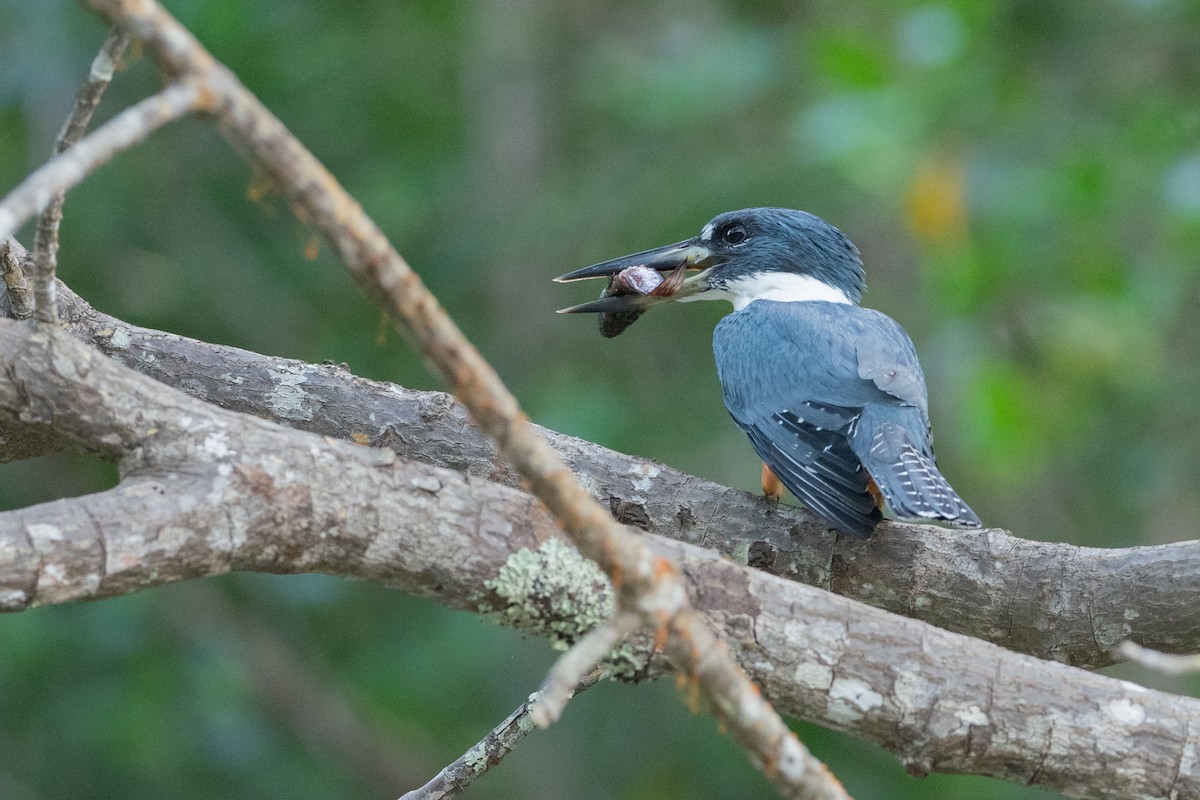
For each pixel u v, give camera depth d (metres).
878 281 13.85
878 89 11.27
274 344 13.82
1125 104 11.95
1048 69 11.96
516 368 14.31
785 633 4.95
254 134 3.33
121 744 12.39
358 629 14.31
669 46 14.41
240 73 13.78
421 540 4.81
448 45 15.81
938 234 11.17
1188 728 4.93
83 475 13.27
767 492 7.61
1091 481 12.72
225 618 13.74
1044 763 4.93
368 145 14.96
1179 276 11.49
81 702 12.49
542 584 4.86
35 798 13.01
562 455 6.92
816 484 6.82
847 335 7.72
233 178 14.00
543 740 13.69
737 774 13.30
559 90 15.97
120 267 13.09
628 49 15.08
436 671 13.45
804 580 6.75
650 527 6.85
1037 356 11.65
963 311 11.27
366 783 14.16
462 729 14.16
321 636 14.34
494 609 4.90
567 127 15.80
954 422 12.71
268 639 14.16
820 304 8.16
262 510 4.63
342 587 13.05
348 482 4.77
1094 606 6.43
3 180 13.53
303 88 14.62
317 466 4.75
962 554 6.62
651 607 3.71
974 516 6.42
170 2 13.20
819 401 7.38
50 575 4.31
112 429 4.75
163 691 12.56
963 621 6.62
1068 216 11.25
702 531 6.82
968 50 11.42
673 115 13.16
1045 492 12.87
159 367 6.96
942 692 4.93
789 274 8.77
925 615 6.67
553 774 13.59
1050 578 6.50
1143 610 6.36
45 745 13.12
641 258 8.97
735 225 8.90
